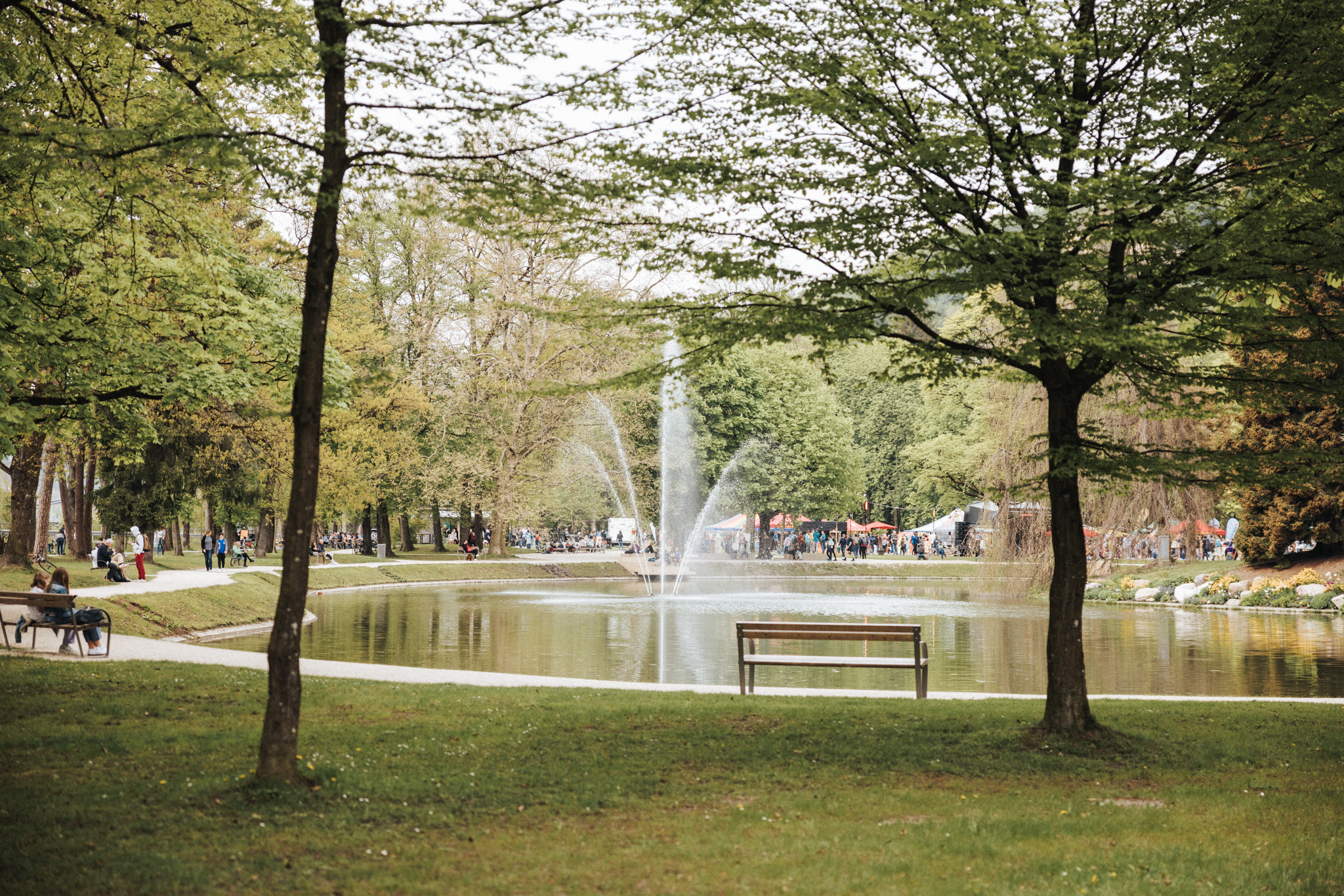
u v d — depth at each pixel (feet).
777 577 185.06
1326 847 24.94
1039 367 38.60
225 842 23.49
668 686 51.65
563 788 29.19
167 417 108.06
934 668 69.82
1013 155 34.65
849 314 35.32
